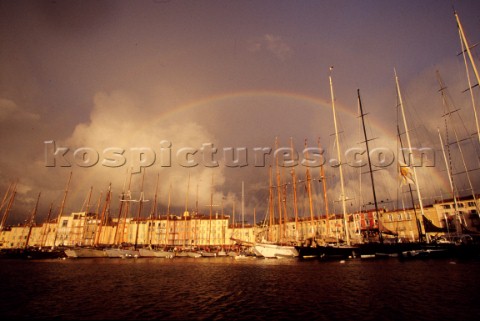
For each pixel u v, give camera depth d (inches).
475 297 753.0
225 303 760.3
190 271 1638.8
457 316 594.9
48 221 4483.3
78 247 3243.1
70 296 874.1
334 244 2343.8
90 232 5378.9
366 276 1180.5
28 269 1806.1
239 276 1343.5
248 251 3622.0
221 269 1732.3
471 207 3272.6
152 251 3474.4
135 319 617.9
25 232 5551.2
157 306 733.3
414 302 713.6
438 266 1478.8
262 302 764.0
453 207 3395.7
